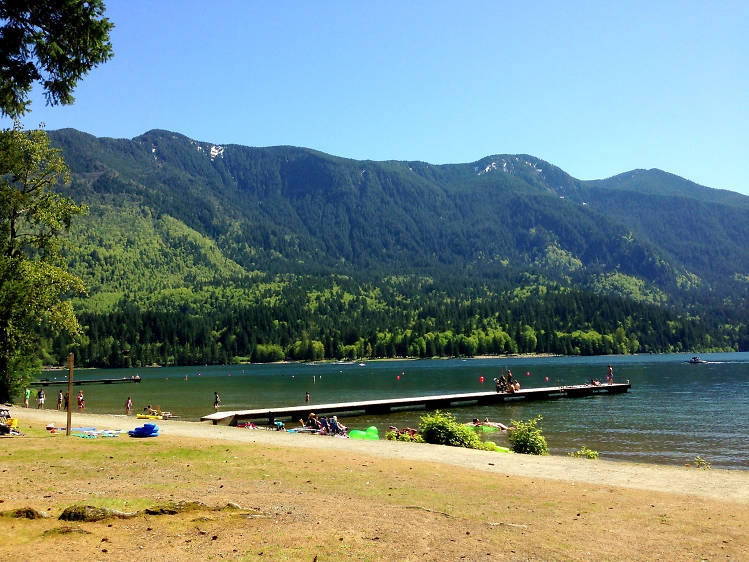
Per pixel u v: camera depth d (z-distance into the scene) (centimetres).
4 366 4038
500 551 1044
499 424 4716
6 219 4272
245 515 1213
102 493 1483
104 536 1044
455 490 1688
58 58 1473
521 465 2255
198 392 9844
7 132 4066
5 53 1409
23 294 3819
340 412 6022
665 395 7606
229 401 7875
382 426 5028
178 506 1227
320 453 2392
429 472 2008
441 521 1241
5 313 3762
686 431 4456
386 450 2641
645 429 4588
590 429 4616
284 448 2494
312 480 1783
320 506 1362
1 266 3834
